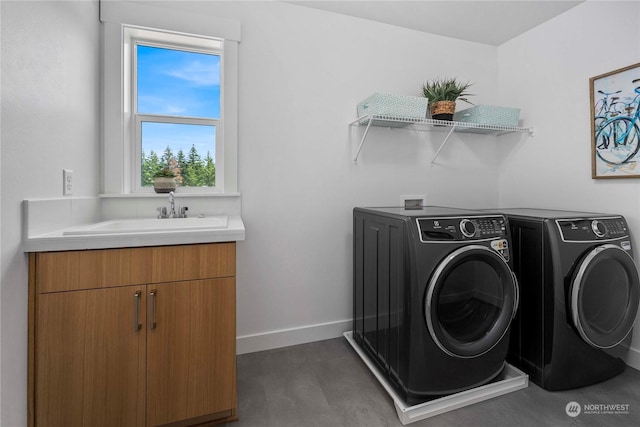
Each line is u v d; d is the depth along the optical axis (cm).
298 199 207
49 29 120
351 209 220
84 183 150
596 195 191
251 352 198
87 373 115
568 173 207
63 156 131
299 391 157
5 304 97
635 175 170
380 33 224
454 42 246
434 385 139
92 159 159
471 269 146
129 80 182
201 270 127
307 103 207
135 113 183
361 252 192
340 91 214
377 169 226
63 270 111
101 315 116
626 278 158
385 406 146
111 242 115
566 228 152
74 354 113
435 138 242
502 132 248
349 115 217
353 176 220
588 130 195
